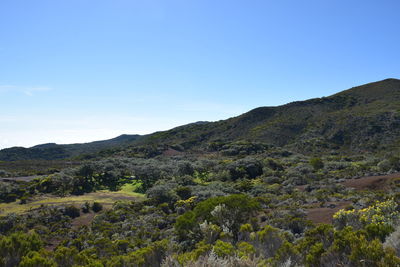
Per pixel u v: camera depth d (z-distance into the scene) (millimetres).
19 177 51938
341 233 5359
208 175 47938
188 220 14461
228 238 10930
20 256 7262
